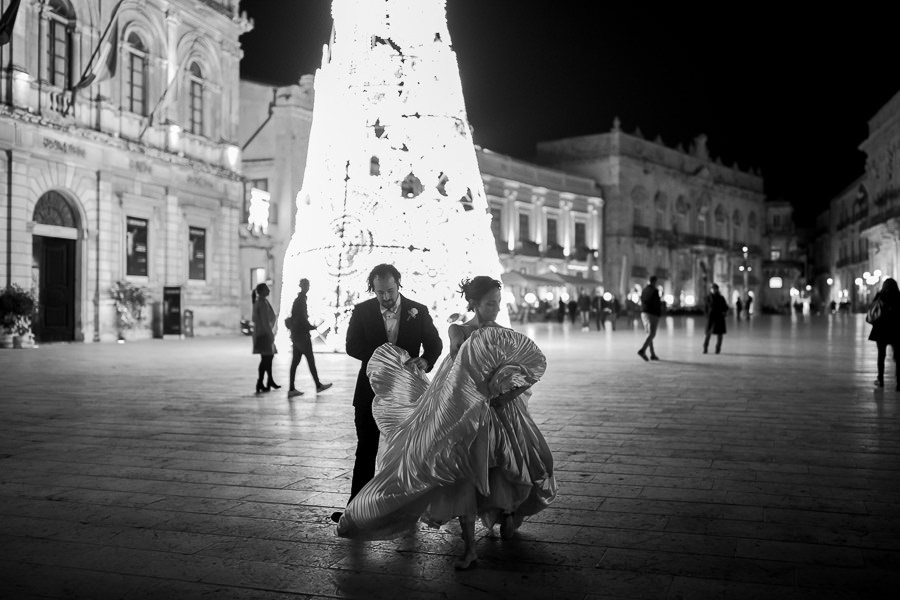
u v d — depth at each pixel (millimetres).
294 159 38281
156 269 29453
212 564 4770
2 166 23172
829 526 5422
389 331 5613
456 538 5281
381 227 20453
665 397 11789
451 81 20469
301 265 21750
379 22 20156
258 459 7602
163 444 8328
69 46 25734
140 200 28516
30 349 22891
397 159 20359
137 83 28719
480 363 4781
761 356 19625
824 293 100750
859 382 13711
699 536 5234
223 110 33281
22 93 23766
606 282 64312
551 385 13344
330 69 20797
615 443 8273
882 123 58406
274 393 12656
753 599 4203
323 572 4648
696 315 68500
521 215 56469
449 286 20156
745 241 85125
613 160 64500
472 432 4703
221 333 32781
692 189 75000
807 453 7758
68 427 9367
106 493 6359
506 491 4906
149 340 27859
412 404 5207
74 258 26188
